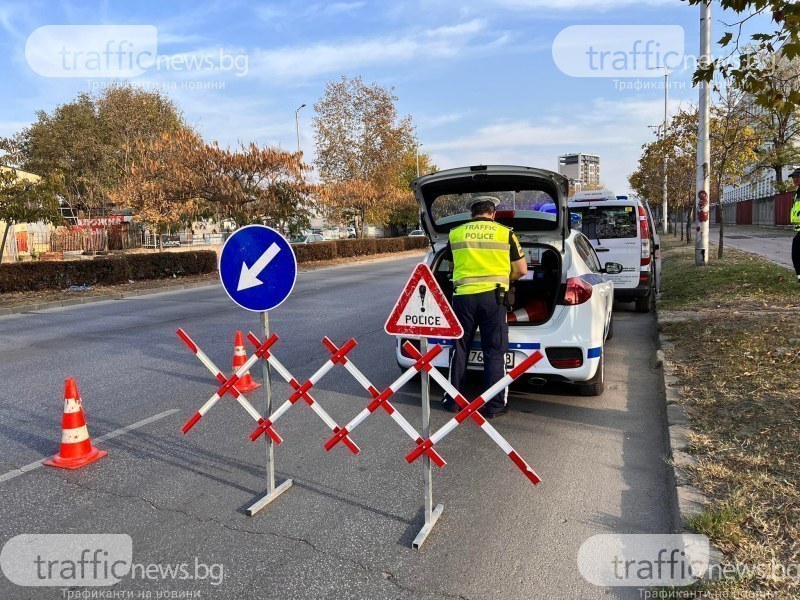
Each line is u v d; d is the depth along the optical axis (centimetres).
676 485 339
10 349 857
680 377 547
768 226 4181
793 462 352
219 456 437
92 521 344
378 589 276
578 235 606
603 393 566
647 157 2639
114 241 3528
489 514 344
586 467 404
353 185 3475
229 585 282
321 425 500
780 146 2638
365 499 366
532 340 491
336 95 3662
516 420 499
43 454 446
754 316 765
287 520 342
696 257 1445
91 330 1011
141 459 433
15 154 1753
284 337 888
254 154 2206
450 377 488
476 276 462
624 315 1006
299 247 2722
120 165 3825
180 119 4294
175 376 673
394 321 327
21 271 1584
